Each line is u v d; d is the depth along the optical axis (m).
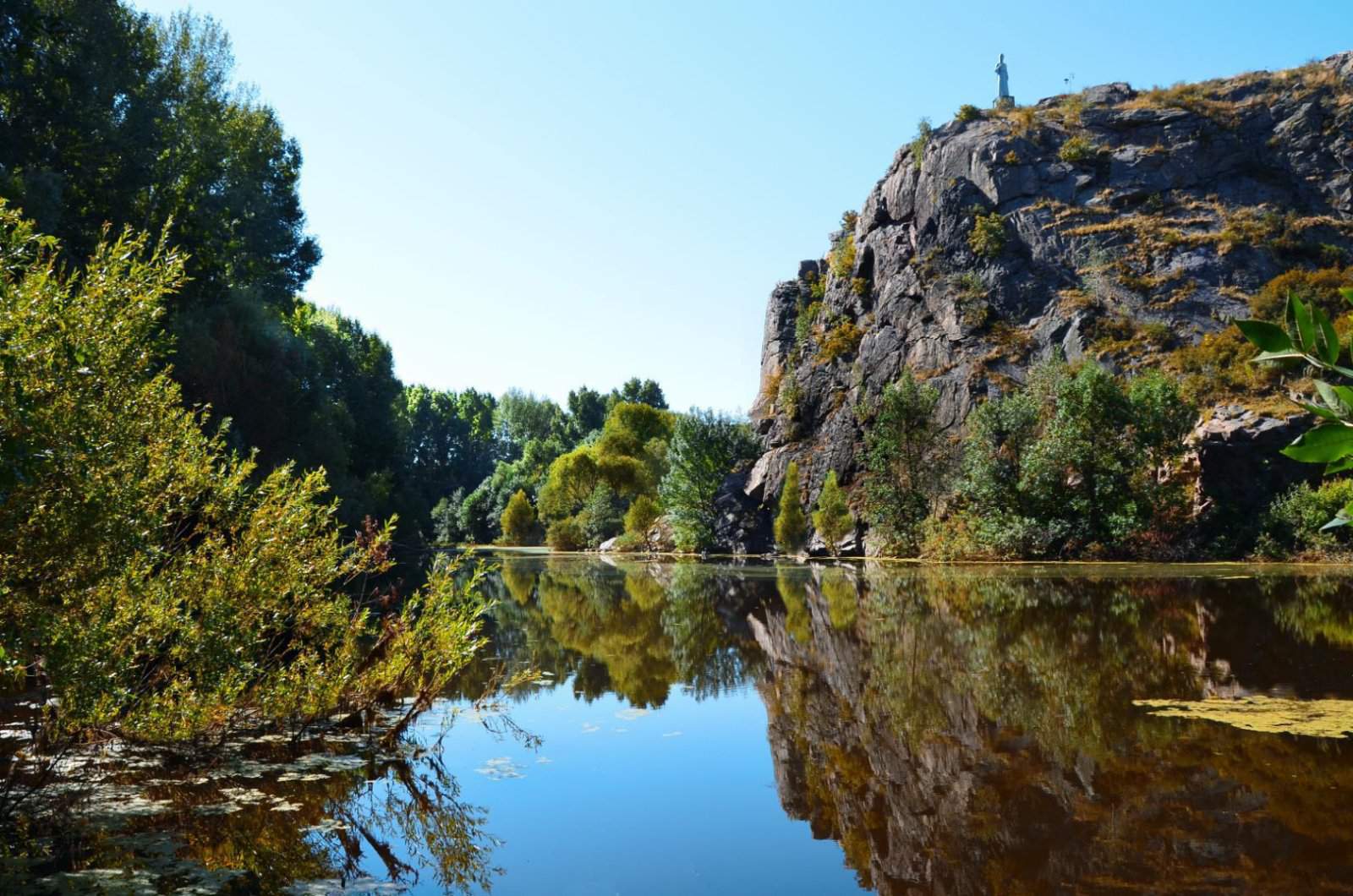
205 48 30.55
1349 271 32.97
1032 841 4.30
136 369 5.04
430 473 107.12
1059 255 38.06
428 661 7.43
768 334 57.12
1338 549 24.70
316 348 41.50
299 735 6.64
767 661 10.24
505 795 5.28
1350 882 3.68
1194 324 33.28
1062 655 9.77
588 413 107.00
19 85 20.61
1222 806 4.67
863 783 5.41
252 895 3.76
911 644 11.03
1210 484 27.19
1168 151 39.41
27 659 4.78
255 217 32.84
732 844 4.44
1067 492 29.14
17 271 4.96
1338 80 39.34
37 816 4.77
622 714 7.55
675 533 48.72
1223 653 9.60
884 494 35.59
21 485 4.08
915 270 42.34
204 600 5.95
